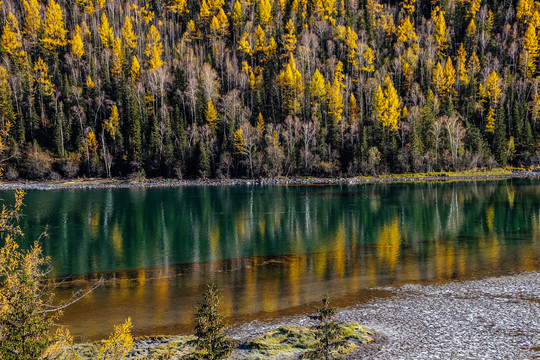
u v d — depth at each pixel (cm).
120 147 13238
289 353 1819
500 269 3259
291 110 14638
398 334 2038
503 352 1788
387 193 8838
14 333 979
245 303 2658
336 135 13388
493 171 12506
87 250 4359
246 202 7881
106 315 2489
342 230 5231
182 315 2467
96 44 18675
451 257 3725
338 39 18912
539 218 5609
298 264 3659
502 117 13250
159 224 5831
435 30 19775
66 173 12569
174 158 12888
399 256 3838
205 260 3894
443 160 12519
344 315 2359
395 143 12644
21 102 14200
